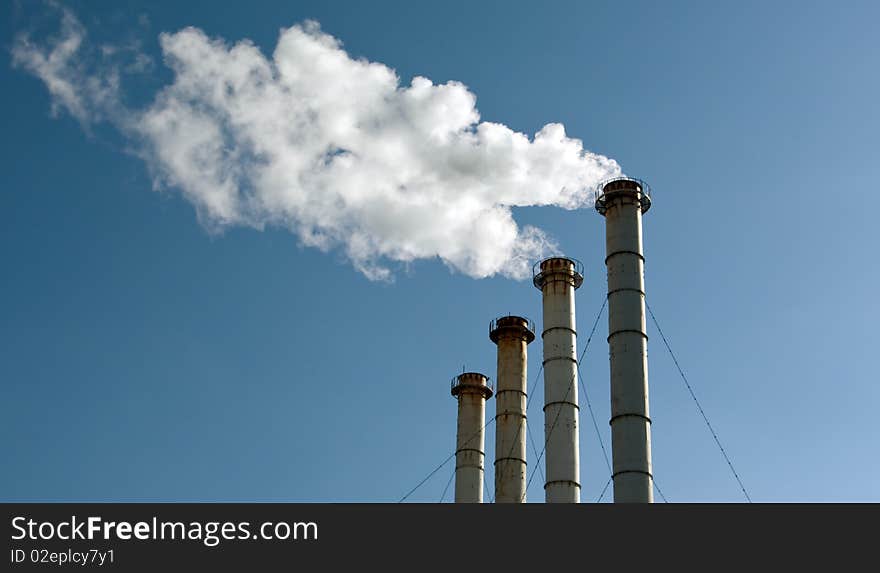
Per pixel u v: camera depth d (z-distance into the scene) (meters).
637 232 59.97
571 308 69.94
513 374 73.81
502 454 70.88
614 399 54.81
